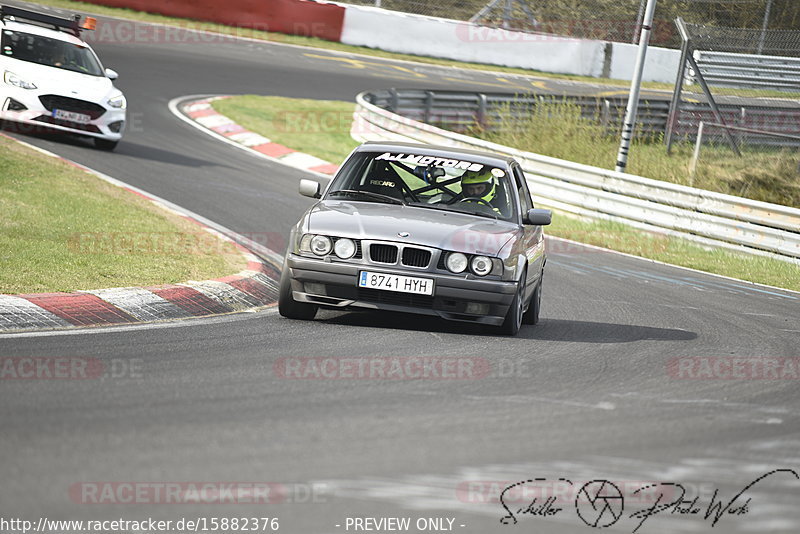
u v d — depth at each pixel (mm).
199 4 118438
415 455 16781
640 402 22000
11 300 26484
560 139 83625
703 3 150875
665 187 61156
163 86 89188
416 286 27953
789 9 149500
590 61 140125
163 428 17312
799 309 42094
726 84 107438
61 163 49750
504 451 17422
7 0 107688
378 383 21953
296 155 75562
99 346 23625
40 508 13336
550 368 25078
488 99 96750
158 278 31750
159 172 57062
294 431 17688
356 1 140000
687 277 49156
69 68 61000
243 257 37594
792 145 101062
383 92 89688
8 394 18750
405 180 31719
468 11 146125
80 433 16641
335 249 28359
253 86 96000
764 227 57000
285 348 25094
